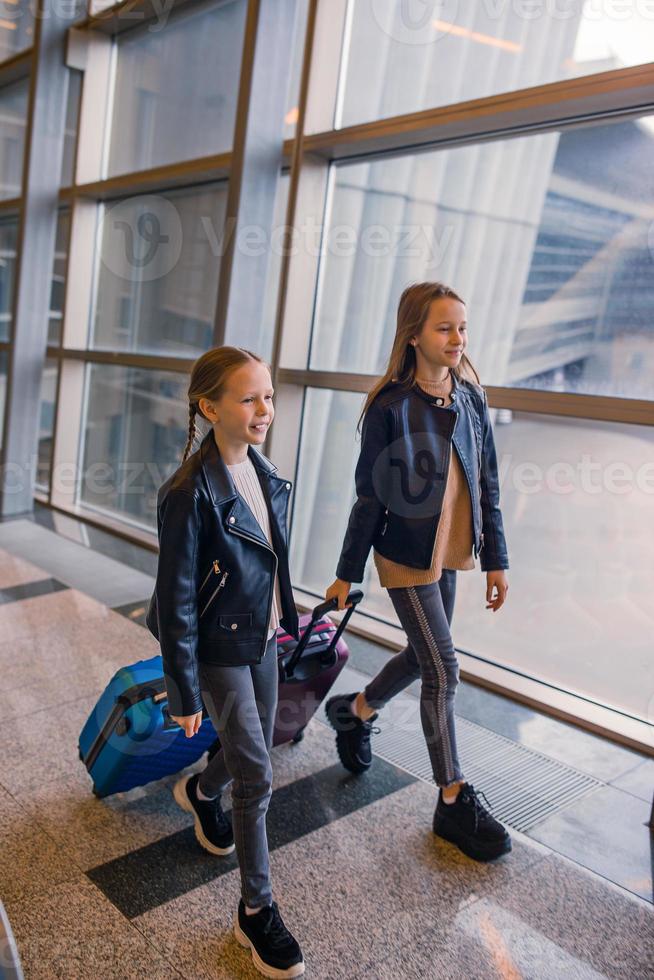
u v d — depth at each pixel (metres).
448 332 1.91
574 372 2.89
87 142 5.13
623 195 2.71
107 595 3.85
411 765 2.48
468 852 2.03
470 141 3.12
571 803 2.33
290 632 1.80
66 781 2.25
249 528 1.62
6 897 1.76
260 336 3.82
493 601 2.17
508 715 2.87
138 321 4.98
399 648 3.35
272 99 3.58
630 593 2.81
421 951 1.70
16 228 5.91
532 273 2.99
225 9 4.12
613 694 2.88
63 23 4.98
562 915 1.85
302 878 1.91
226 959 1.63
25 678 2.90
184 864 1.93
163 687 2.05
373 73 3.42
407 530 1.98
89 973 1.57
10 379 5.29
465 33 3.08
